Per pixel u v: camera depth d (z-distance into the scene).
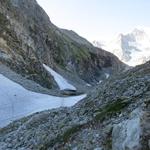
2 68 83.19
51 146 26.94
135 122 19.02
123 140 19.05
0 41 97.00
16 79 80.31
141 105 21.31
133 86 27.23
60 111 37.09
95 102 29.81
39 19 158.38
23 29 122.12
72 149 23.92
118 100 26.25
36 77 102.31
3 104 65.75
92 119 26.09
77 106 33.84
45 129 31.77
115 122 22.81
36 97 74.06
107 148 20.89
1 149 32.91
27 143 31.08
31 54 110.06
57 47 169.62
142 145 18.03
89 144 22.81
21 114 64.06
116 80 33.59
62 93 101.00
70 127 27.66
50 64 145.38
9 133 37.09
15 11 123.62
